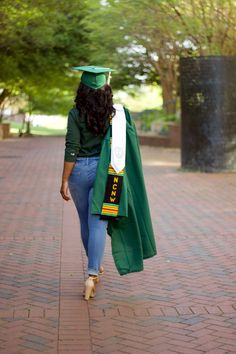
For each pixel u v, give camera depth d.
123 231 5.17
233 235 8.05
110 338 4.37
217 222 8.98
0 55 29.81
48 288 5.59
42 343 4.27
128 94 37.31
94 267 5.25
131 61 28.62
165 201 11.03
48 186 13.09
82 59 33.41
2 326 4.59
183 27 18.89
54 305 5.09
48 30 27.36
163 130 28.20
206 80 15.46
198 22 18.27
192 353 4.11
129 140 5.19
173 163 18.66
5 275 6.04
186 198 11.38
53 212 9.85
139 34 22.06
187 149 16.06
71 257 6.78
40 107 42.91
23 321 4.70
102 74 5.16
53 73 34.66
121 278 5.96
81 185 5.20
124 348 4.19
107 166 5.07
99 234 5.15
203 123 15.62
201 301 5.22
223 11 17.83
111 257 6.80
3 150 24.11
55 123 69.56
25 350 4.13
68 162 5.15
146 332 4.48
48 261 6.63
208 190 12.45
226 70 15.41
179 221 9.07
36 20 25.25
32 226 8.70
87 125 5.11
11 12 21.11
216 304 5.14
